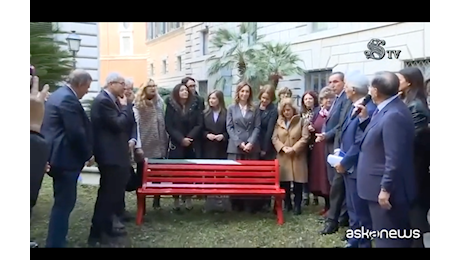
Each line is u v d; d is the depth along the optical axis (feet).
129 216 14.20
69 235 12.90
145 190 13.76
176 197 14.92
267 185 14.51
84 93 11.93
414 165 12.69
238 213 15.08
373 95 11.85
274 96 14.99
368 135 11.80
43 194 13.10
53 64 13.76
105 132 12.37
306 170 14.74
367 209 12.48
